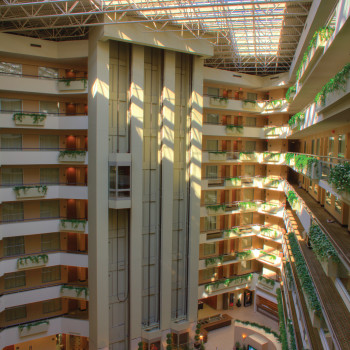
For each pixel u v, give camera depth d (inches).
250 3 580.7
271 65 1149.7
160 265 922.1
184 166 962.1
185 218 968.9
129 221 875.4
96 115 804.0
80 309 967.6
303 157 671.8
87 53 836.0
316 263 626.2
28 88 823.7
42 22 805.2
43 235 908.6
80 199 943.7
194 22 812.0
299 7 713.0
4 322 876.0
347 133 594.2
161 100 898.7
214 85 1126.4
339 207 608.7
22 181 880.3
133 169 849.5
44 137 903.7
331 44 432.8
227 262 1151.6
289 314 768.3
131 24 789.9
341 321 410.6
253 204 1182.9
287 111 1123.9
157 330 916.6
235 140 1208.8
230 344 1029.2
